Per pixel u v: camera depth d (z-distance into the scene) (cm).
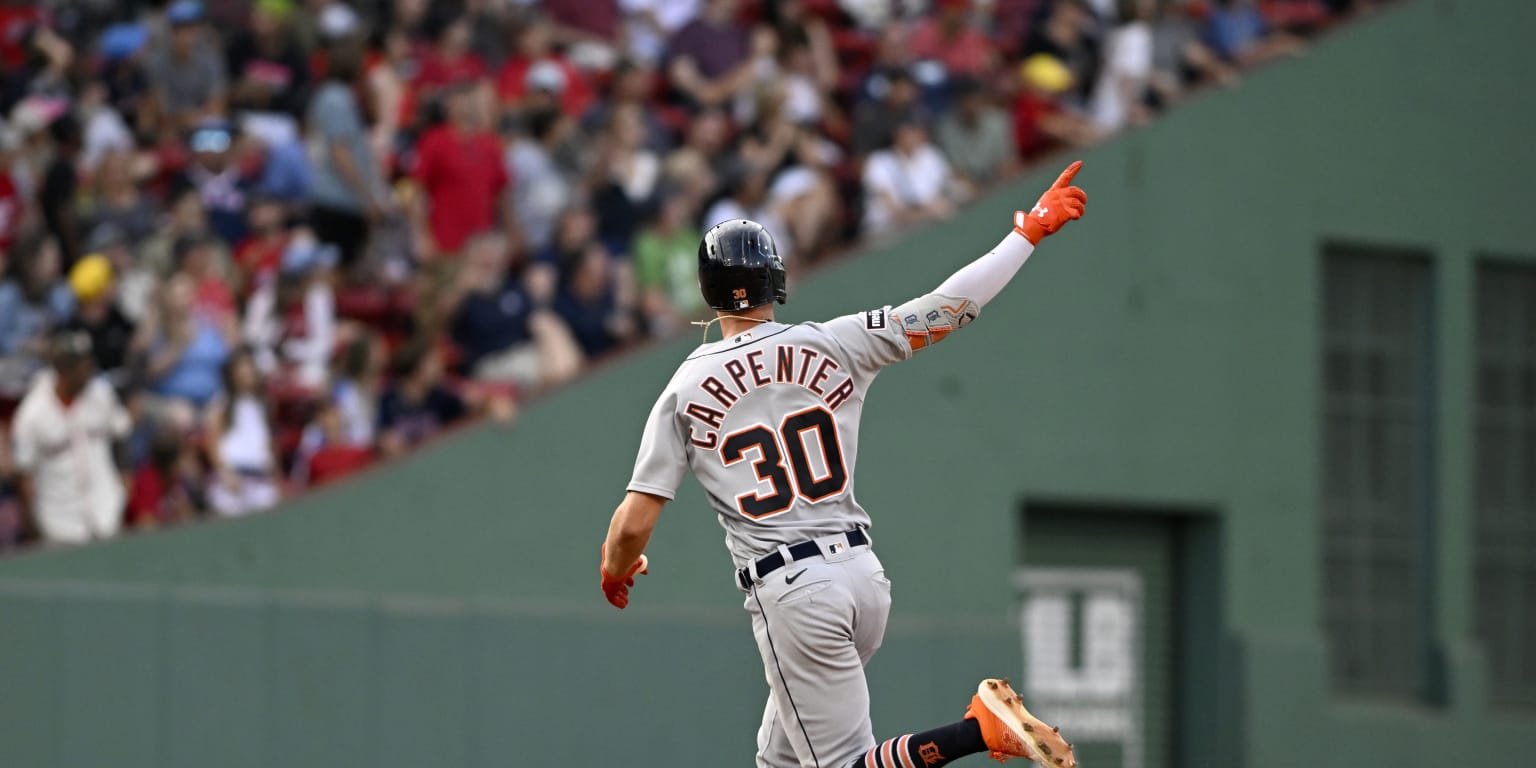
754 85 4691
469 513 3744
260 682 3450
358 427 3791
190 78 4322
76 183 4084
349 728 3525
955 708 4103
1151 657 4534
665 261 4303
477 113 4131
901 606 4141
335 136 4072
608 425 3900
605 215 4322
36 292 3978
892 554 4147
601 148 4416
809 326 2027
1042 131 4784
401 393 3916
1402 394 4762
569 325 4109
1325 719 4484
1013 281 4319
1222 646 4459
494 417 3784
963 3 4934
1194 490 4469
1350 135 4688
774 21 4941
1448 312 4762
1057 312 4356
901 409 4188
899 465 4172
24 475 3381
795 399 1997
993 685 1939
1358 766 4506
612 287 4191
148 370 3694
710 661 3891
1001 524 4269
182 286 3744
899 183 4494
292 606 3497
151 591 3372
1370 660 4647
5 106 4416
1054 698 4394
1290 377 4588
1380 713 4559
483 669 3666
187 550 3453
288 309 3897
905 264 4209
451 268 4031
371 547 3644
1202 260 4512
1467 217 4803
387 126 4375
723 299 2030
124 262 3900
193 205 3891
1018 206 4341
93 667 3300
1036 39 4956
